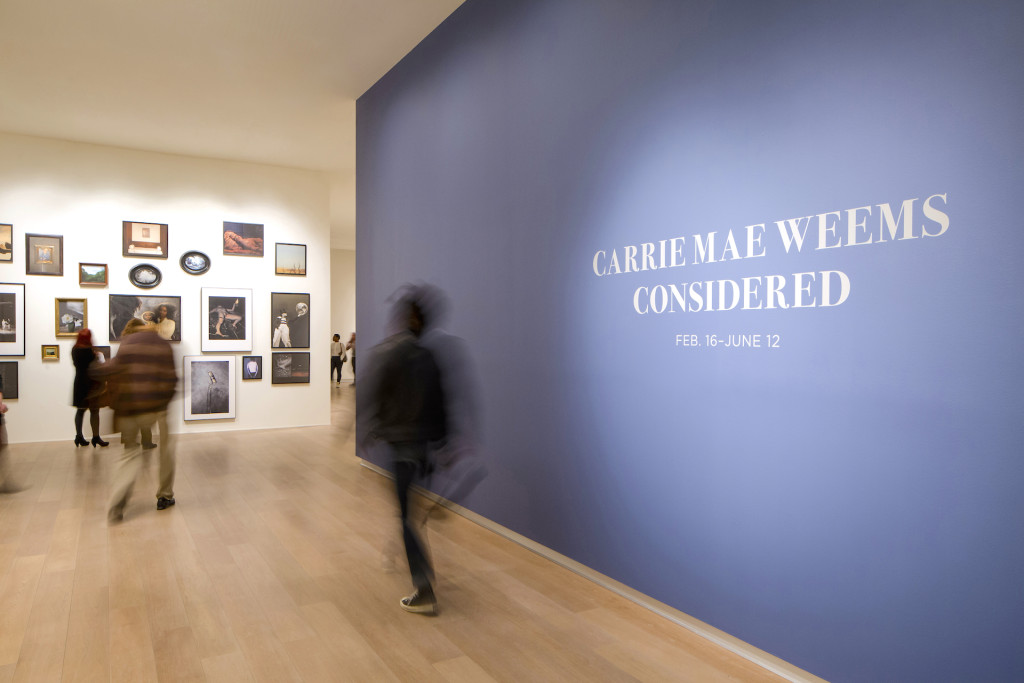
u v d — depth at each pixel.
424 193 6.45
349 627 3.57
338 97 8.11
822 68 2.88
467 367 5.70
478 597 4.01
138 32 6.40
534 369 4.86
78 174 9.77
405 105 6.88
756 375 3.19
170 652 3.27
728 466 3.34
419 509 3.92
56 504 6.07
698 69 3.49
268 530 5.31
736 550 3.31
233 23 6.24
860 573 2.77
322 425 11.45
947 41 2.47
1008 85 2.31
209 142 9.84
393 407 3.70
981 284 2.38
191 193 10.51
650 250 3.79
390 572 4.41
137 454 5.62
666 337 3.70
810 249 2.93
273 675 3.06
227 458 8.41
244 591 4.06
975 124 2.39
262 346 11.00
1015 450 2.30
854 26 2.77
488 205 5.41
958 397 2.45
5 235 9.36
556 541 4.64
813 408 2.94
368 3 5.83
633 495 3.95
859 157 2.75
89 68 7.24
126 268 10.05
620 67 4.01
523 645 3.38
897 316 2.63
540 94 4.76
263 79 7.55
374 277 7.65
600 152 4.18
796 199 2.99
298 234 11.27
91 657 3.21
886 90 2.66
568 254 4.48
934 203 2.51
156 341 5.66
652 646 3.38
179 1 5.84
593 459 4.28
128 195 10.08
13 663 3.15
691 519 3.56
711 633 3.43
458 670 3.12
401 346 3.70
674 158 3.64
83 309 9.77
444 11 5.97
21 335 9.43
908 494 2.60
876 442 2.70
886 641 2.68
